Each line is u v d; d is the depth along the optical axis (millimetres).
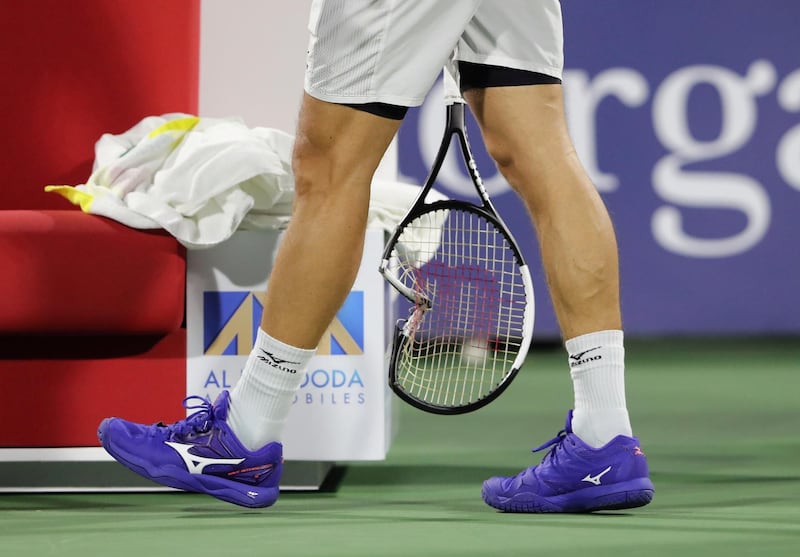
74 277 8609
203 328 9047
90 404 9016
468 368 7973
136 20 10258
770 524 7414
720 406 15312
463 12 7215
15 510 8297
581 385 7723
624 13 22156
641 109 22266
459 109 7699
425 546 6660
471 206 7730
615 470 7703
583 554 6402
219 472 7922
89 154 10227
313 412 9070
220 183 8773
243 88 11031
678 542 6758
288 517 7840
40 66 10227
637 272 22547
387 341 9508
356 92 7273
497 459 11195
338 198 7461
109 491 9227
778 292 22609
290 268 7559
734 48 22359
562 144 7629
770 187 22547
